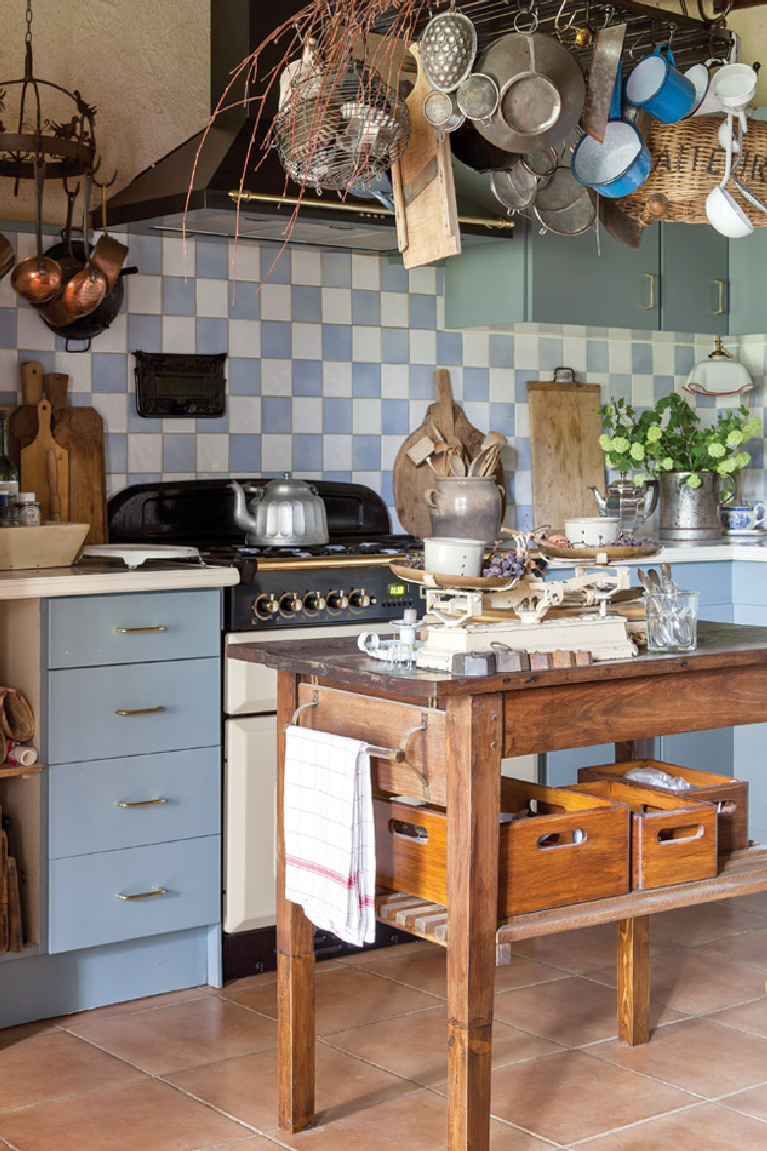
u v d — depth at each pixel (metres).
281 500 3.90
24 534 3.28
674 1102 2.73
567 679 2.26
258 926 3.49
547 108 2.27
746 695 2.58
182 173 3.67
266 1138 2.60
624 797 2.76
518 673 2.23
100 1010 3.29
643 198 2.76
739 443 4.69
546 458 4.84
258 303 4.21
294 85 2.46
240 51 3.80
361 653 2.54
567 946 3.70
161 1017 3.24
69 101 3.96
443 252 2.56
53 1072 2.91
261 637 3.48
